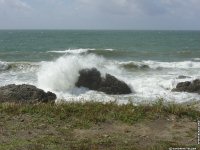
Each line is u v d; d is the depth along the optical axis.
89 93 17.94
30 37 91.44
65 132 8.52
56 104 10.66
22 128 8.66
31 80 21.25
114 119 9.53
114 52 39.16
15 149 7.28
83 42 68.50
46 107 10.20
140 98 17.23
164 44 64.06
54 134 8.36
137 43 66.06
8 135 8.16
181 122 9.51
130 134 8.55
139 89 19.06
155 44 63.56
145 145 7.81
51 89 18.66
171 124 9.33
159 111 10.08
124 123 9.31
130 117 9.63
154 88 19.42
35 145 7.54
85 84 18.56
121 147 7.59
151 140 8.16
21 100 13.01
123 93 18.05
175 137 8.44
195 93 18.31
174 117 9.81
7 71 25.09
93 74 18.70
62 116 9.52
